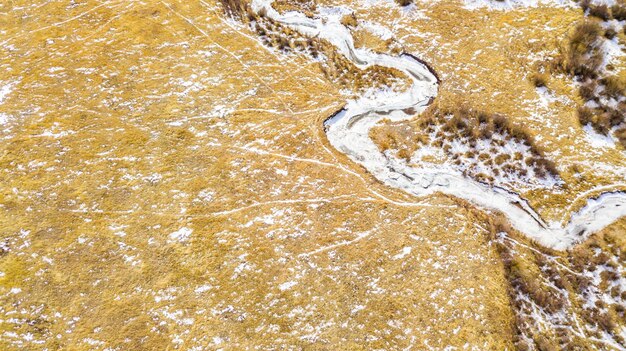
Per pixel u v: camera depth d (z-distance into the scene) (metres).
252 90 19.55
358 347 13.41
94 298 14.27
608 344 13.48
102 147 17.62
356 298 14.31
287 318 13.96
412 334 13.58
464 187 16.73
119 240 15.45
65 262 14.92
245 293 14.44
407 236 15.55
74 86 19.41
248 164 17.36
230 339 13.59
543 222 15.84
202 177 16.98
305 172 17.20
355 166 17.39
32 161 17.17
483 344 13.30
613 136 17.48
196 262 15.01
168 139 17.95
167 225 15.80
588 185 16.45
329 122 18.61
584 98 18.42
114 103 18.95
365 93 19.39
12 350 13.22
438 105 18.75
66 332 13.62
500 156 17.27
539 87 18.97
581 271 14.80
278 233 15.71
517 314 13.95
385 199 16.52
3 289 14.29
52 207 16.11
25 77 19.66
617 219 15.67
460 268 14.78
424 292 14.34
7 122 18.22
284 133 18.25
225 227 15.80
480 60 19.92
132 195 16.47
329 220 16.00
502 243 15.41
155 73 19.95
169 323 13.85
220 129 18.31
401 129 18.27
